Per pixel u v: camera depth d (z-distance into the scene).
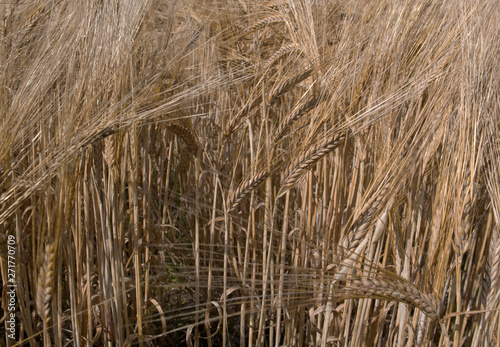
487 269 2.38
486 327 2.31
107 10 2.32
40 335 3.00
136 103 2.18
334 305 3.00
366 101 2.69
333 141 2.30
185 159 3.74
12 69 2.08
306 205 3.35
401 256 2.53
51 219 1.73
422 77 2.46
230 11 4.12
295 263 2.97
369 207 2.06
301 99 2.65
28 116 2.00
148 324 3.17
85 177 2.61
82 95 2.14
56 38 2.23
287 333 3.04
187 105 3.03
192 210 3.53
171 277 3.58
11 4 2.51
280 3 3.45
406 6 2.69
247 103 2.84
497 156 2.09
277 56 3.41
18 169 2.32
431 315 1.90
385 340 3.19
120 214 2.68
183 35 3.34
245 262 2.94
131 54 2.37
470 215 1.95
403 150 2.14
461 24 2.43
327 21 3.43
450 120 2.21
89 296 2.59
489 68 2.09
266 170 2.55
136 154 2.53
